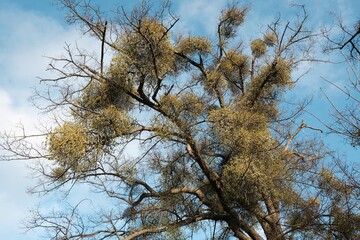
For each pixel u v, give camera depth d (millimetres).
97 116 8773
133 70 9117
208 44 12219
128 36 9078
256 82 11289
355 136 6160
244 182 8867
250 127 9539
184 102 9352
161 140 9266
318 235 9047
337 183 8711
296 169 9336
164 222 9758
